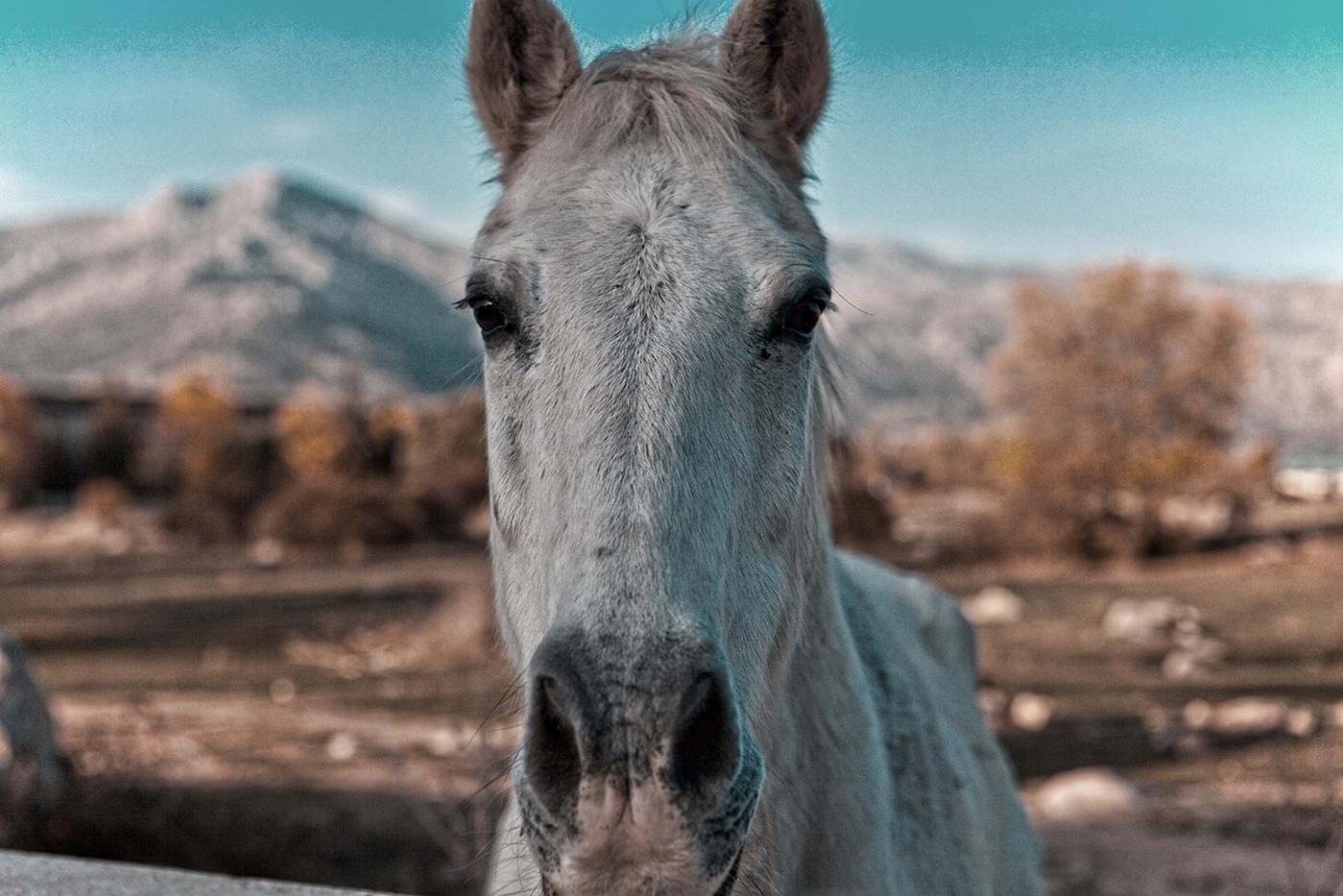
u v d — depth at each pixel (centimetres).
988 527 3170
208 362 17850
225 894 233
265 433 6194
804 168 198
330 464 5141
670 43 200
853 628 235
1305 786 786
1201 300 3219
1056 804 921
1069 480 3116
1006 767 297
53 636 1945
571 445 155
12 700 868
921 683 256
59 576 2891
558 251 168
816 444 202
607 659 137
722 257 166
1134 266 3186
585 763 133
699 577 148
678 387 156
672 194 171
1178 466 3106
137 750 1052
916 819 216
